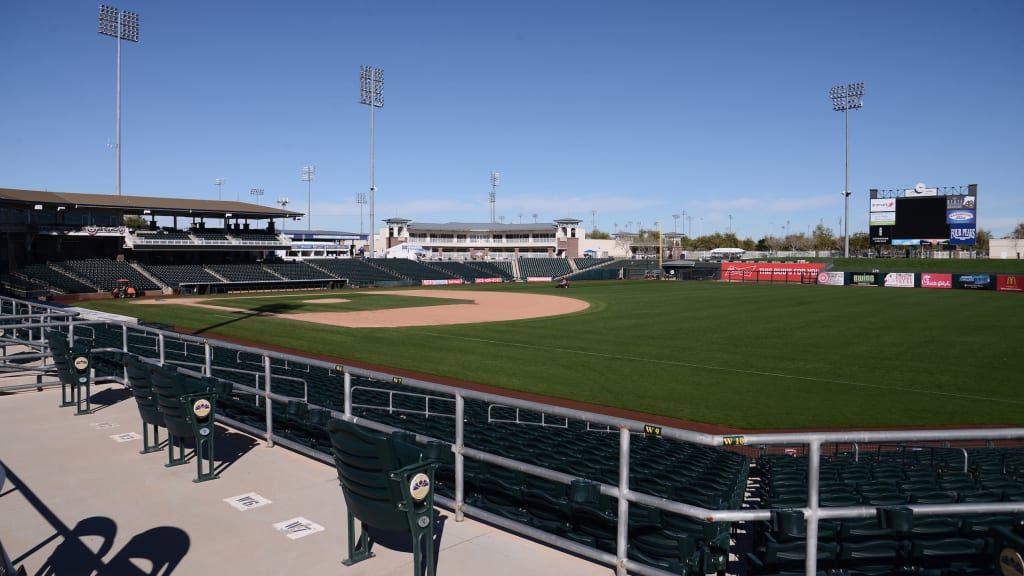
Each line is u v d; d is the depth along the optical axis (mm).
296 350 30000
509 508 6133
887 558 4809
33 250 59781
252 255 76750
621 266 105375
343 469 4723
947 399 20766
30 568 4934
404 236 115750
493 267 95625
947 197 72625
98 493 6527
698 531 5129
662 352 29672
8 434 8602
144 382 7457
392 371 25266
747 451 16047
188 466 7367
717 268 96188
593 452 8945
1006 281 66750
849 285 77438
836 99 88812
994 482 7988
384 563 5074
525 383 23188
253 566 5012
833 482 7648
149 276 61500
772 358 28047
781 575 4660
